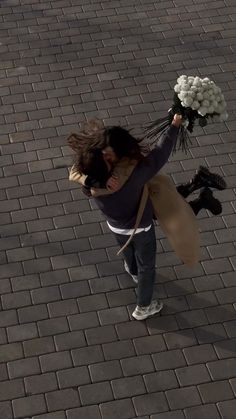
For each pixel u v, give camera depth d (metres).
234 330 5.32
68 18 8.31
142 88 7.42
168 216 4.56
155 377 5.03
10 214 6.16
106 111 7.16
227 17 8.36
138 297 5.21
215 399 4.91
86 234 5.99
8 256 5.83
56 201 6.26
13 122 7.03
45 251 5.87
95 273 5.70
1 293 5.56
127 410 4.85
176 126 4.36
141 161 4.24
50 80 7.50
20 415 4.82
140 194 4.41
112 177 4.17
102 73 7.59
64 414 4.83
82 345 5.22
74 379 5.02
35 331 5.31
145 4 8.52
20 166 6.57
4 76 7.55
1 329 5.32
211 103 4.31
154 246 4.83
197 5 8.52
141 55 7.82
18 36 8.08
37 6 8.48
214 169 6.54
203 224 6.06
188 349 5.20
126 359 5.14
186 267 5.73
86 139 4.13
